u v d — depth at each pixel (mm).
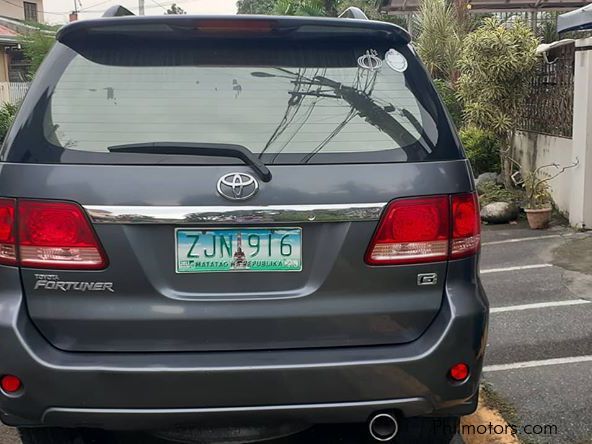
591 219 7430
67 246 2316
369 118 2510
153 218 2297
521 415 3400
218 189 2311
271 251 2357
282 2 14500
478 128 9023
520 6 13750
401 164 2430
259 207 2322
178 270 2338
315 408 2344
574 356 4105
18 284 2354
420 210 2406
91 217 2305
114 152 2363
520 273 5922
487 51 8383
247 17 2527
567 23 7621
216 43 2605
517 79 8445
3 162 2396
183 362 2309
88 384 2283
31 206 2328
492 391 3664
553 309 4938
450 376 2408
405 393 2373
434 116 2578
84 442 2865
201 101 2496
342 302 2381
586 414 3395
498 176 9320
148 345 2355
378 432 2492
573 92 7699
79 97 2492
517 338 4406
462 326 2406
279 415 2348
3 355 2295
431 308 2432
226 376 2291
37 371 2283
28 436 2674
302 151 2414
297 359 2330
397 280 2402
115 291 2332
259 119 2469
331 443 3174
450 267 2455
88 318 2336
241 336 2363
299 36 2627
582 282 5566
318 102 2521
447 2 12938
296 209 2332
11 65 26969
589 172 7309
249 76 2553
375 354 2367
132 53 2582
